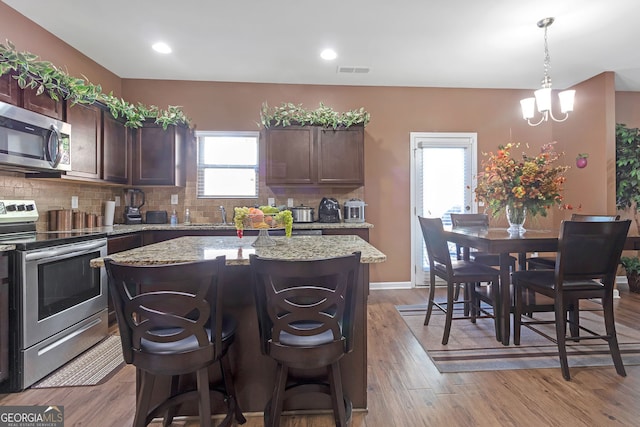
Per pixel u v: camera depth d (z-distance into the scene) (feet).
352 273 4.21
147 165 11.69
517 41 9.89
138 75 12.32
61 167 8.03
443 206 13.67
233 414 4.96
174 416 5.18
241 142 13.25
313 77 12.58
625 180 12.89
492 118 13.76
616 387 6.04
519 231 8.71
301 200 13.10
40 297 6.41
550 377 6.42
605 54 10.77
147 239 10.87
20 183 8.27
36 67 7.40
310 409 5.35
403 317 9.97
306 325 4.78
